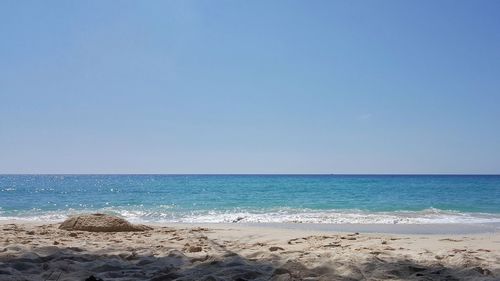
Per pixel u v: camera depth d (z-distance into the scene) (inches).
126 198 1135.0
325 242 261.6
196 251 212.8
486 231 398.0
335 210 748.6
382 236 304.5
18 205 880.9
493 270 159.8
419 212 694.5
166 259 179.9
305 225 458.6
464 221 529.7
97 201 1011.3
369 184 2262.6
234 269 152.6
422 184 2220.7
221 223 477.1
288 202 970.7
